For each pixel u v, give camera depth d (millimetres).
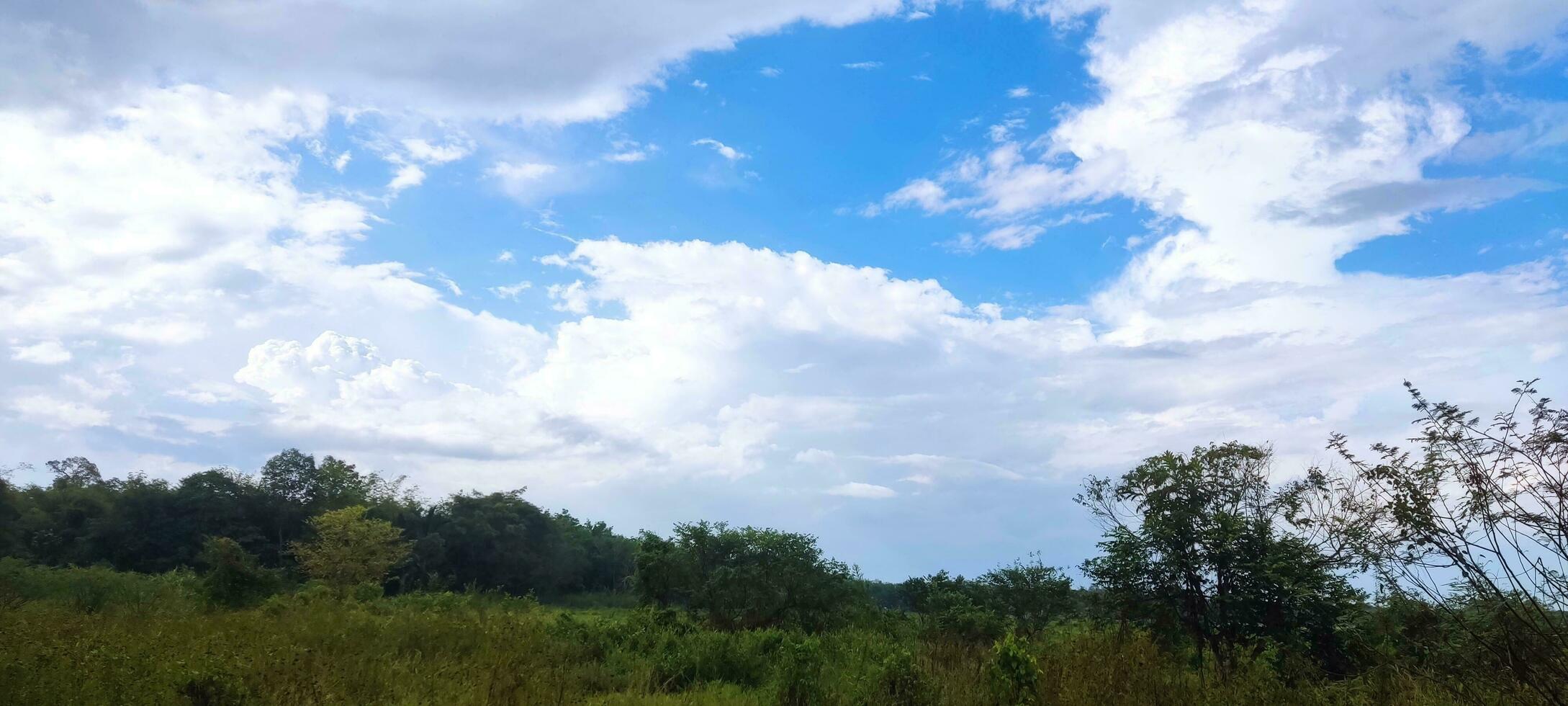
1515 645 6828
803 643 14281
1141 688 9344
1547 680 6664
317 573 46500
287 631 14648
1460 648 7301
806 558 26547
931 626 22078
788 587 26250
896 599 28078
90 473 54656
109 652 9953
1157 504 12664
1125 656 9953
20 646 10141
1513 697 6887
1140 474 12828
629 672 14047
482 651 14461
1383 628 8242
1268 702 8602
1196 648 11758
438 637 15250
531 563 63750
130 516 50594
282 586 29594
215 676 9258
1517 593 6695
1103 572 12852
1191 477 12469
